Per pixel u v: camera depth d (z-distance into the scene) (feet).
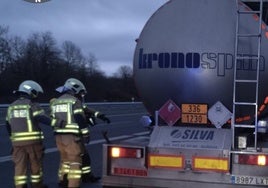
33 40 327.06
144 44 24.79
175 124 23.62
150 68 24.30
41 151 30.53
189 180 21.75
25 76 313.32
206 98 23.21
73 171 30.89
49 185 34.27
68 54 339.77
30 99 30.45
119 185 22.75
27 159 30.25
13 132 29.91
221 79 22.82
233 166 21.22
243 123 23.45
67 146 30.89
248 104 22.40
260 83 23.12
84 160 35.68
